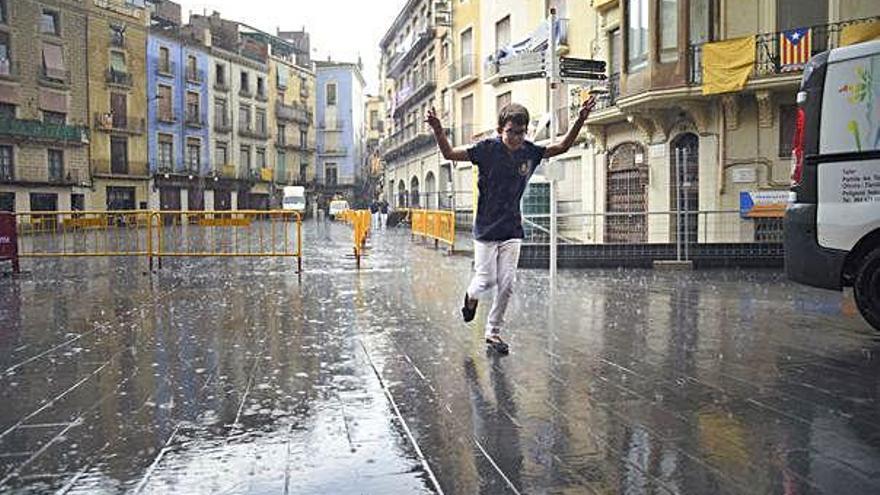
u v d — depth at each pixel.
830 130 6.05
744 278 11.41
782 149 16.05
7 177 43.50
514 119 5.22
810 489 2.74
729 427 3.49
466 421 3.61
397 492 2.72
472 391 4.20
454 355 5.25
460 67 35.84
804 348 5.43
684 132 17.52
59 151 46.75
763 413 3.73
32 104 45.12
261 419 3.66
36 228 15.79
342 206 62.72
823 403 3.91
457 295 9.04
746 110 16.31
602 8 20.95
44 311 7.69
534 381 4.43
